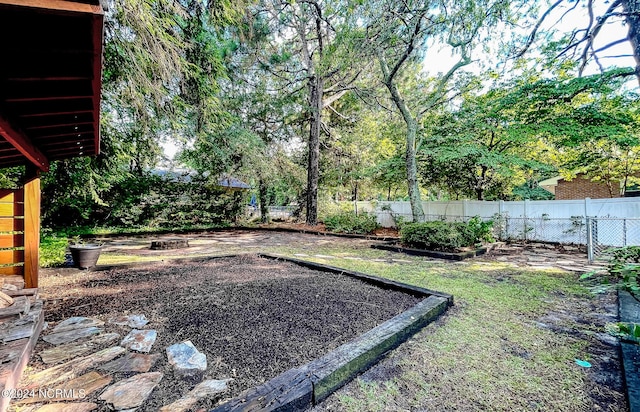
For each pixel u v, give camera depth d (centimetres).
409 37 776
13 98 171
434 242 699
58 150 351
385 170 1216
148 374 198
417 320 274
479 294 385
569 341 252
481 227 780
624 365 203
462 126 977
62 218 1046
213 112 806
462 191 1215
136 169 1180
